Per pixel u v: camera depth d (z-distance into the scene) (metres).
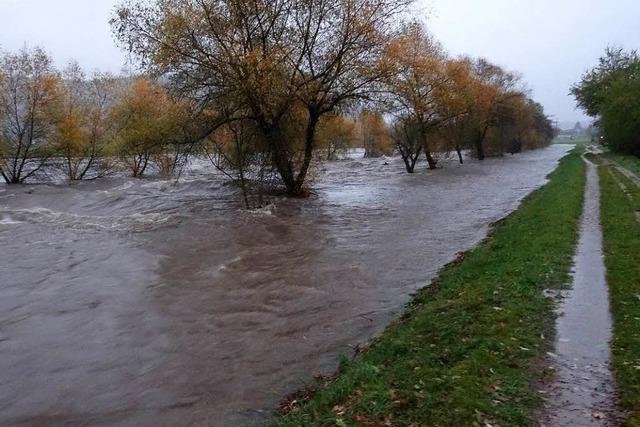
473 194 32.44
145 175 47.34
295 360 9.02
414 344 8.27
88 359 9.16
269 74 24.39
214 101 26.53
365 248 17.53
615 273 10.96
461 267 13.54
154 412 7.41
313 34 27.34
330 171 53.94
